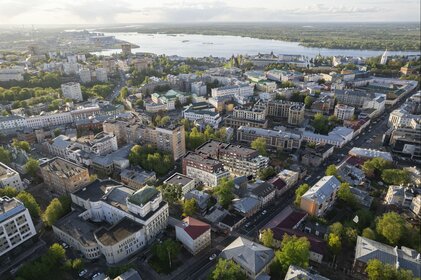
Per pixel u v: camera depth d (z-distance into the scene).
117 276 195.50
